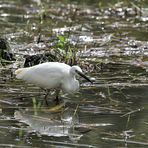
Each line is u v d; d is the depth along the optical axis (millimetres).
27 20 24125
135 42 20328
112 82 15672
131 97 14477
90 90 15047
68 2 28625
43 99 14242
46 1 28875
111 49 19250
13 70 16422
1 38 17953
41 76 14078
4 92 14570
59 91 14602
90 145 11117
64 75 13969
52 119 12758
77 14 25734
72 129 12125
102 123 12539
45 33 21484
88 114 13188
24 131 11891
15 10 26547
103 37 20969
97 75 16344
